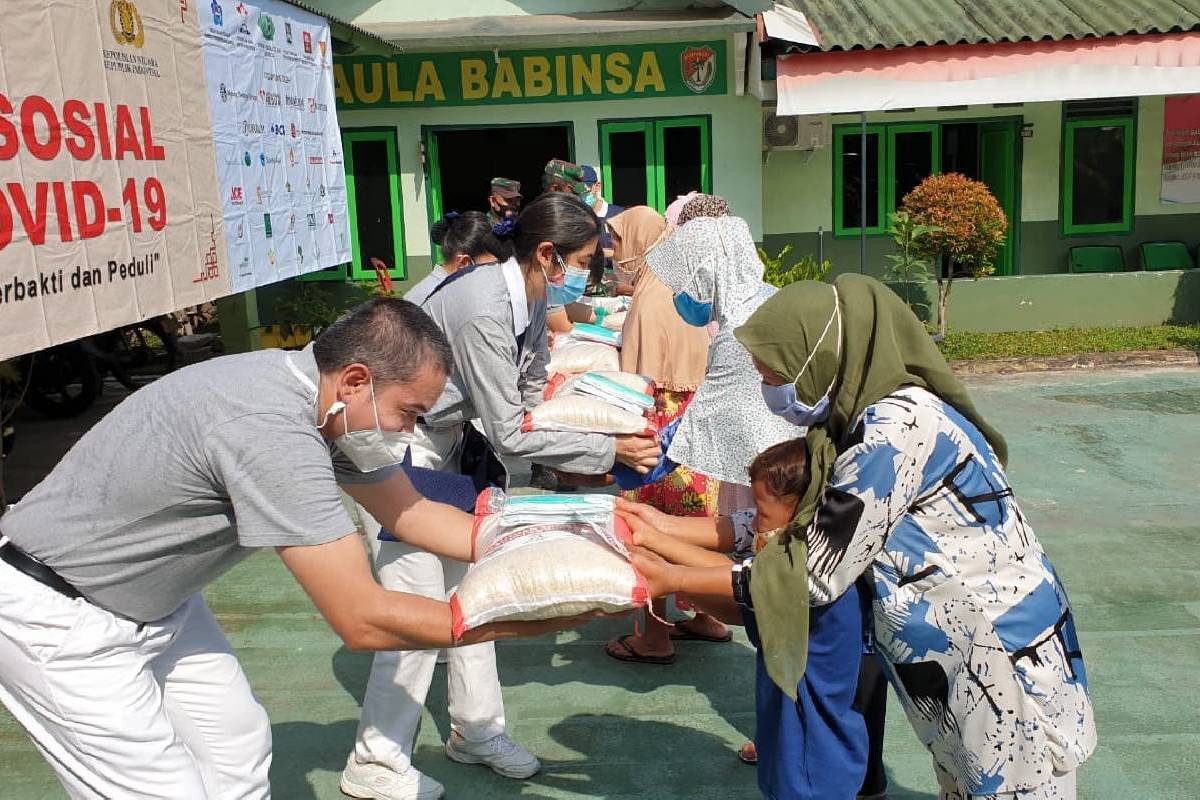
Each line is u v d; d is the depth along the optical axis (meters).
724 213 3.73
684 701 3.81
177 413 2.05
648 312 4.00
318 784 3.30
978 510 2.12
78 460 2.13
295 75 7.69
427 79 10.63
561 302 3.36
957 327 10.60
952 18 10.42
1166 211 12.73
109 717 2.14
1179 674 3.88
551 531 2.43
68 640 2.10
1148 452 6.79
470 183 13.77
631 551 2.40
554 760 3.44
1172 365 9.31
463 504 2.99
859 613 2.29
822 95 9.94
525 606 2.21
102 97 4.93
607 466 3.26
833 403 2.21
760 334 2.20
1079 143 12.63
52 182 4.49
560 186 7.23
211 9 6.24
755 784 3.26
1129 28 9.91
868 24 10.30
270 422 2.04
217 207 6.29
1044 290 10.51
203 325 11.49
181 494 2.06
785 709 2.31
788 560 2.15
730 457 3.44
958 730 2.19
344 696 3.90
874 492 2.05
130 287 5.18
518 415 3.07
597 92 10.61
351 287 11.00
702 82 10.55
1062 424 7.56
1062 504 5.83
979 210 10.14
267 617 4.63
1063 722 2.17
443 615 2.21
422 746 3.55
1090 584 4.73
